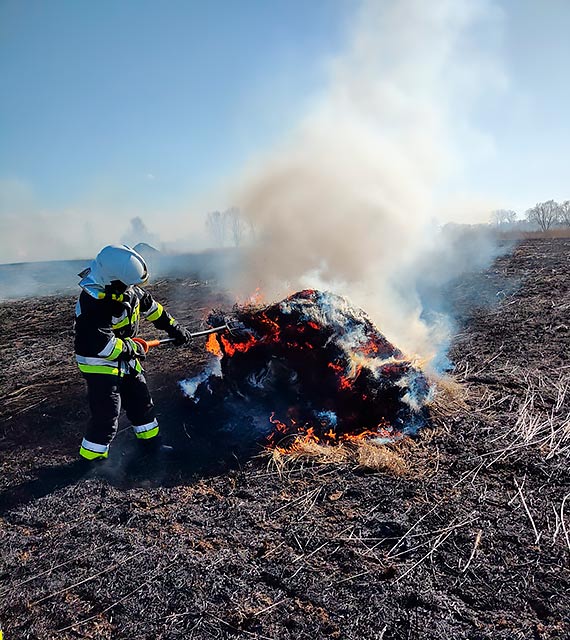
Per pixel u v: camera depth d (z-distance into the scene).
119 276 3.80
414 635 2.24
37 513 3.44
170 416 4.85
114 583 2.68
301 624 2.34
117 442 4.44
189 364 6.32
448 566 2.66
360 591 2.52
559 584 2.47
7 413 5.31
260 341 4.42
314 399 4.34
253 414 4.60
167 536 3.05
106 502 3.51
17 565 2.90
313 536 2.96
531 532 2.87
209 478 3.76
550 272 9.83
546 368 5.30
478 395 4.78
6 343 8.70
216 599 2.52
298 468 3.76
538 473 3.45
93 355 3.87
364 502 3.27
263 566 2.73
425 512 3.11
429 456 3.78
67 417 5.11
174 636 2.32
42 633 2.41
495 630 2.24
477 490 3.31
